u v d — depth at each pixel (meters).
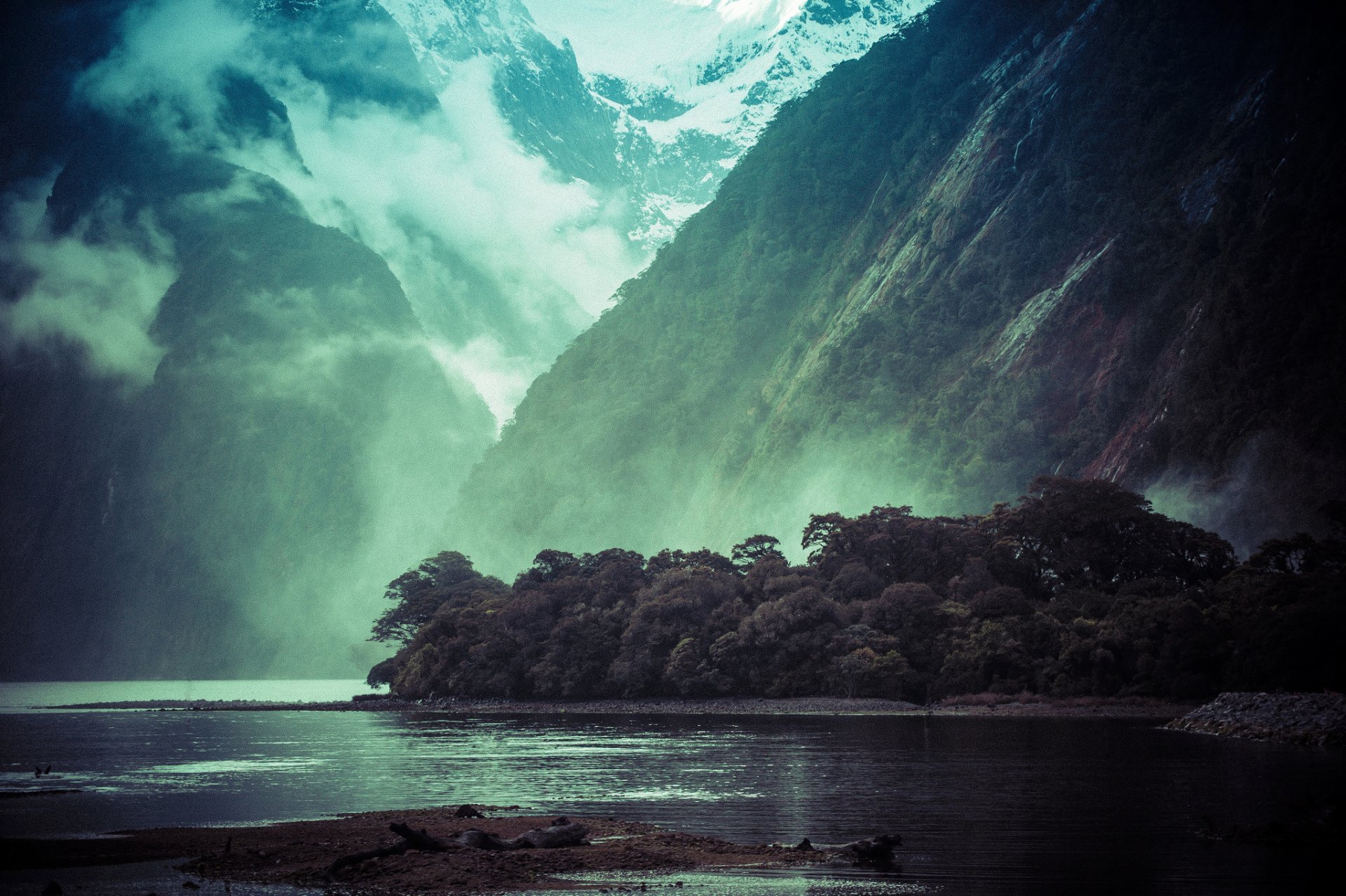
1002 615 111.56
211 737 81.75
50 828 37.84
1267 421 143.25
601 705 123.38
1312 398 139.88
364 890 27.89
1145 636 100.31
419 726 93.94
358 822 38.06
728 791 45.84
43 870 30.61
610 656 129.75
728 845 32.84
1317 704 68.31
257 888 28.30
